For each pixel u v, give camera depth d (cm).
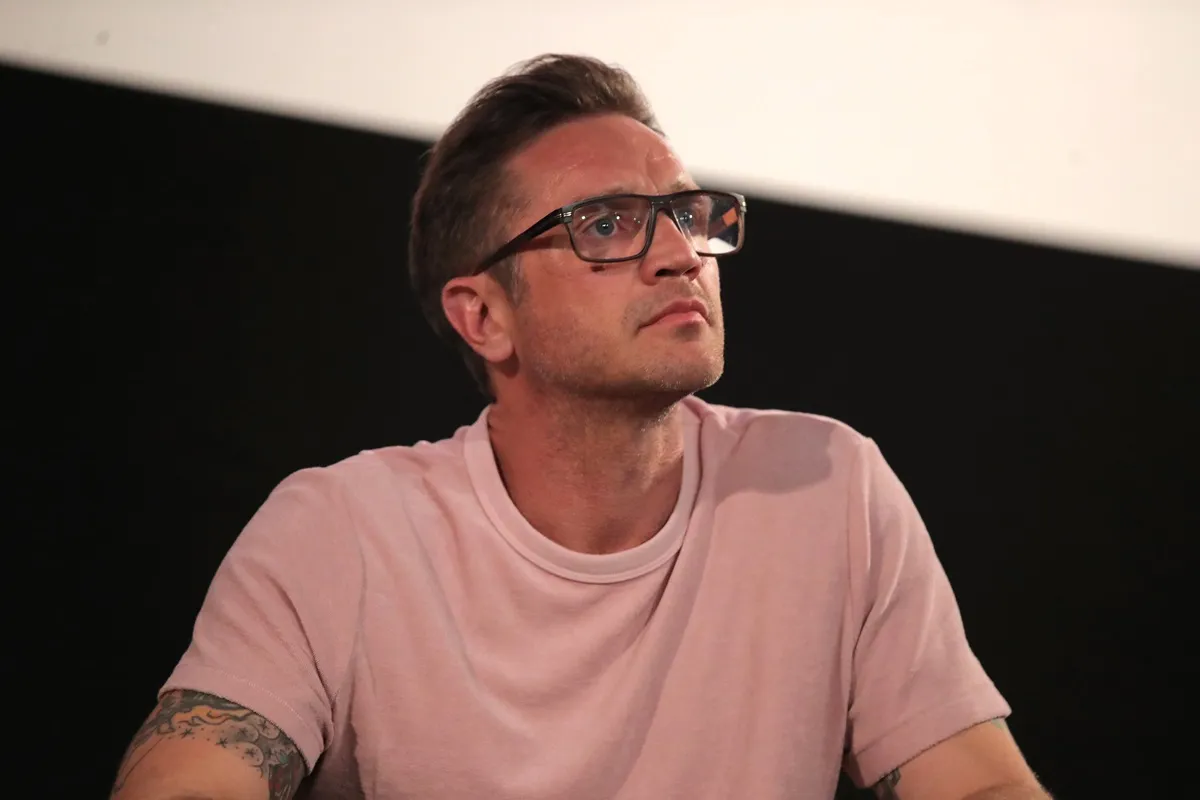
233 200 407
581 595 258
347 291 419
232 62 407
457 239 281
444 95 426
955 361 477
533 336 261
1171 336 490
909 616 267
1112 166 485
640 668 254
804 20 462
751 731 255
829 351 469
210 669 235
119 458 392
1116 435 485
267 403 410
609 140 268
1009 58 478
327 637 246
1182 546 484
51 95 387
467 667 252
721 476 277
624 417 258
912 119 473
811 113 465
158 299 399
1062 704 474
